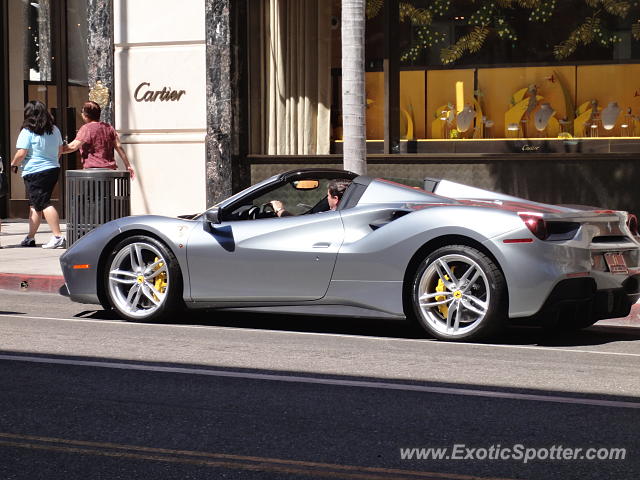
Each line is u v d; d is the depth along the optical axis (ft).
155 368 22.30
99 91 51.80
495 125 48.03
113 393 19.83
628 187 46.47
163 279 29.48
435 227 26.03
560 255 25.23
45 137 45.73
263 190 28.48
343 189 28.43
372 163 49.26
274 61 50.47
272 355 24.08
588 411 18.67
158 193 51.49
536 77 47.55
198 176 50.78
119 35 51.60
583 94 47.09
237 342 26.02
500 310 25.57
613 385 20.95
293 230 27.81
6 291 37.50
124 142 51.83
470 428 17.40
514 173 47.57
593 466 15.31
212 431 17.10
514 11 47.62
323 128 50.19
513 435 16.98
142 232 29.60
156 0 50.93
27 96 61.36
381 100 49.19
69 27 61.00
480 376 21.74
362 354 24.34
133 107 51.62
